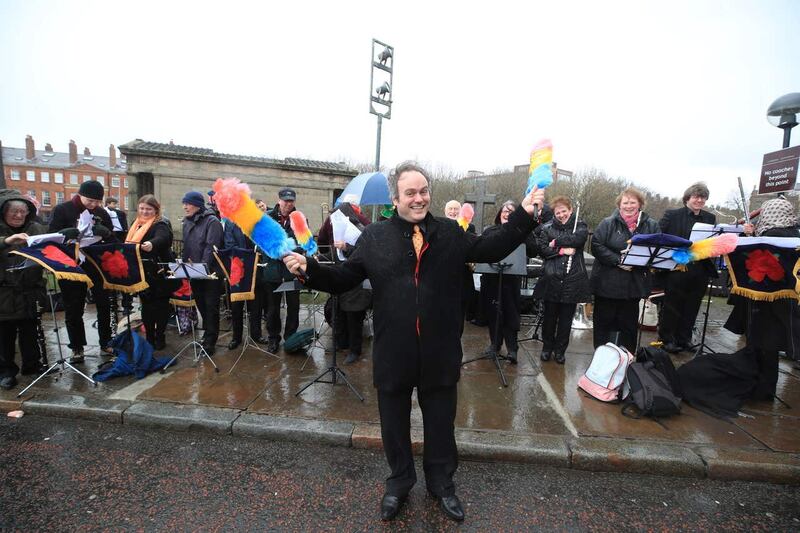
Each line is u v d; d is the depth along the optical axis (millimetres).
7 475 2607
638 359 3629
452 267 2137
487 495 2498
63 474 2631
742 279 3562
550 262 4504
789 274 3295
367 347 5055
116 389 3697
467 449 2869
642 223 4141
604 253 4059
